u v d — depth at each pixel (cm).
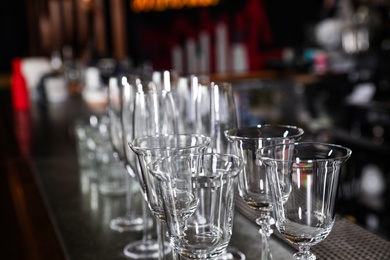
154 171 83
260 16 657
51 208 152
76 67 478
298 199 80
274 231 120
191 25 735
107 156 161
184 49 752
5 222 142
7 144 243
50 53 859
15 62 349
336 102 438
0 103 392
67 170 193
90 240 127
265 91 477
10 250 123
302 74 479
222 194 83
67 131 267
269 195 92
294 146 85
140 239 125
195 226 83
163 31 781
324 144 83
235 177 83
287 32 638
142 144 95
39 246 124
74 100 391
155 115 109
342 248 112
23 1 882
